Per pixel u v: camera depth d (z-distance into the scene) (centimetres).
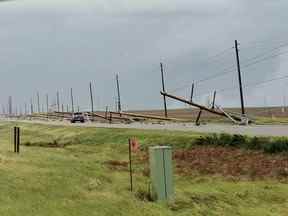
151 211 1788
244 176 2958
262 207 2089
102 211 1697
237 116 8150
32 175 2161
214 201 2086
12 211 1552
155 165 1959
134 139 2175
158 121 10425
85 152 4512
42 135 7656
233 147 3881
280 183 2664
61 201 1758
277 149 3456
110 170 2808
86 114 13362
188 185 2666
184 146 4350
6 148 3409
